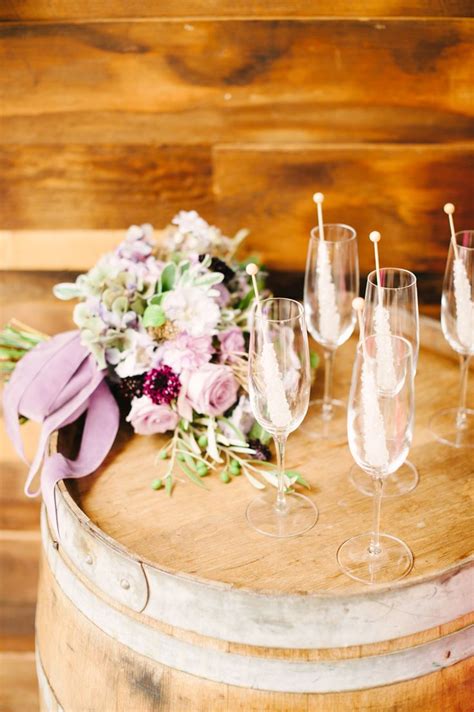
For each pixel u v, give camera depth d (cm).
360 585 113
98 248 175
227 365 141
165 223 172
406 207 167
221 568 116
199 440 137
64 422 138
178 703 114
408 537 121
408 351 106
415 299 130
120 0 155
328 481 133
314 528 123
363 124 161
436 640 111
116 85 161
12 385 142
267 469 135
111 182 169
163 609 111
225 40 156
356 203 167
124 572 113
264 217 170
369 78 157
